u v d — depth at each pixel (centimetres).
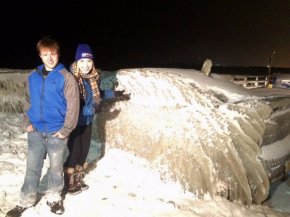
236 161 426
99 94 362
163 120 453
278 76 1728
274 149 496
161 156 442
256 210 423
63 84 302
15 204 357
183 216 368
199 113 443
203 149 424
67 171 371
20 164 443
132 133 471
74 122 308
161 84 471
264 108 470
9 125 576
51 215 345
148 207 377
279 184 511
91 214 355
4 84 638
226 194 421
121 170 445
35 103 311
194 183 417
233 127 437
